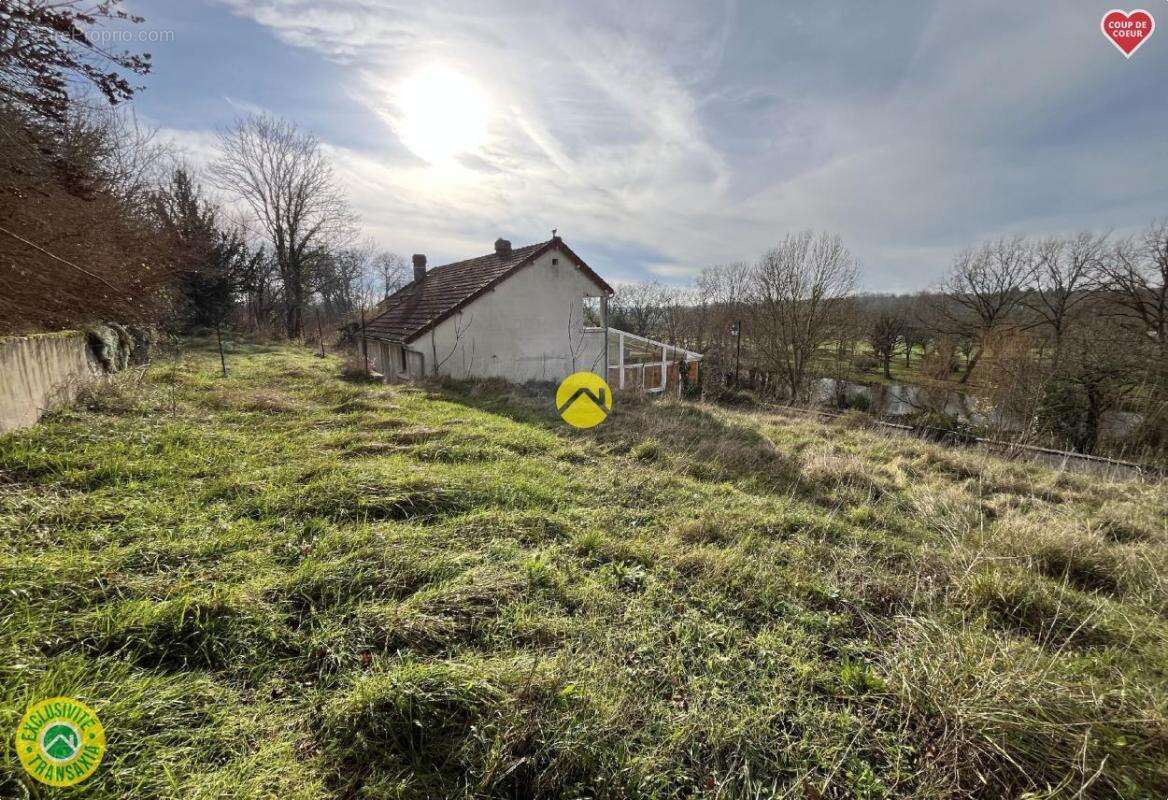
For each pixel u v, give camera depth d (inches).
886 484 246.7
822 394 1012.5
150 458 166.6
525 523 148.6
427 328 517.0
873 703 86.8
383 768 68.4
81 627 82.1
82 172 213.9
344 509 140.9
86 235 282.5
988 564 133.3
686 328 1331.2
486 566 118.3
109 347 316.5
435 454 208.8
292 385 377.4
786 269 964.0
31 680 70.1
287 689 79.5
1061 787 70.0
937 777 73.0
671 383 833.5
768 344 1008.9
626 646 97.0
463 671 81.6
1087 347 636.1
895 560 147.8
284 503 141.0
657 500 186.2
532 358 586.9
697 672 91.6
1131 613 121.9
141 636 82.0
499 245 641.6
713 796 68.3
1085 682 89.0
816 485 236.1
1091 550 154.9
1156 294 737.6
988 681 85.6
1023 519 179.3
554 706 78.1
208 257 755.4
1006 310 1016.9
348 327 999.0
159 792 59.6
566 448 244.5
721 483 223.9
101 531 114.6
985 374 764.6
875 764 75.3
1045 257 942.4
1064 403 626.8
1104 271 799.1
